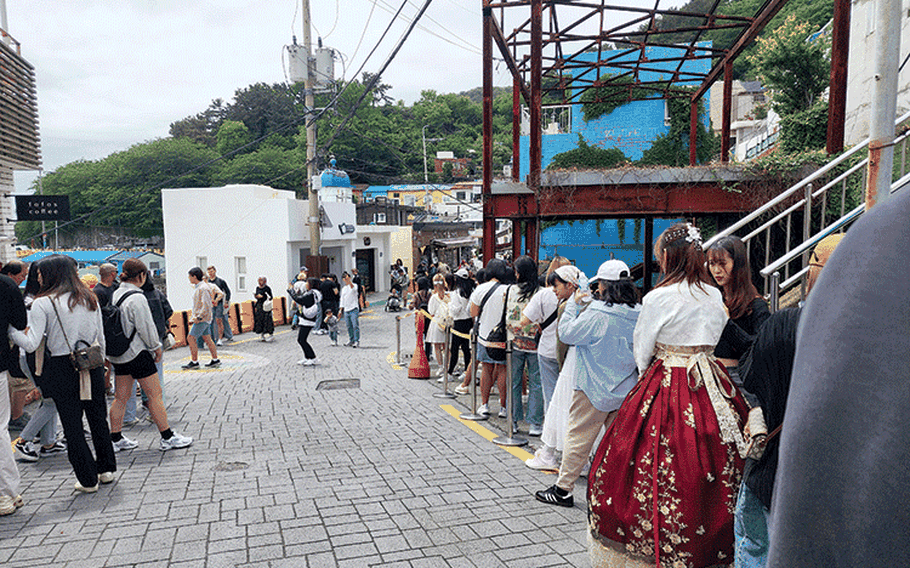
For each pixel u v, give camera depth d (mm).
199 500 4555
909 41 13305
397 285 26672
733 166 10148
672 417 2674
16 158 11750
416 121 84938
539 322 5512
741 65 46469
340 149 67750
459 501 4453
